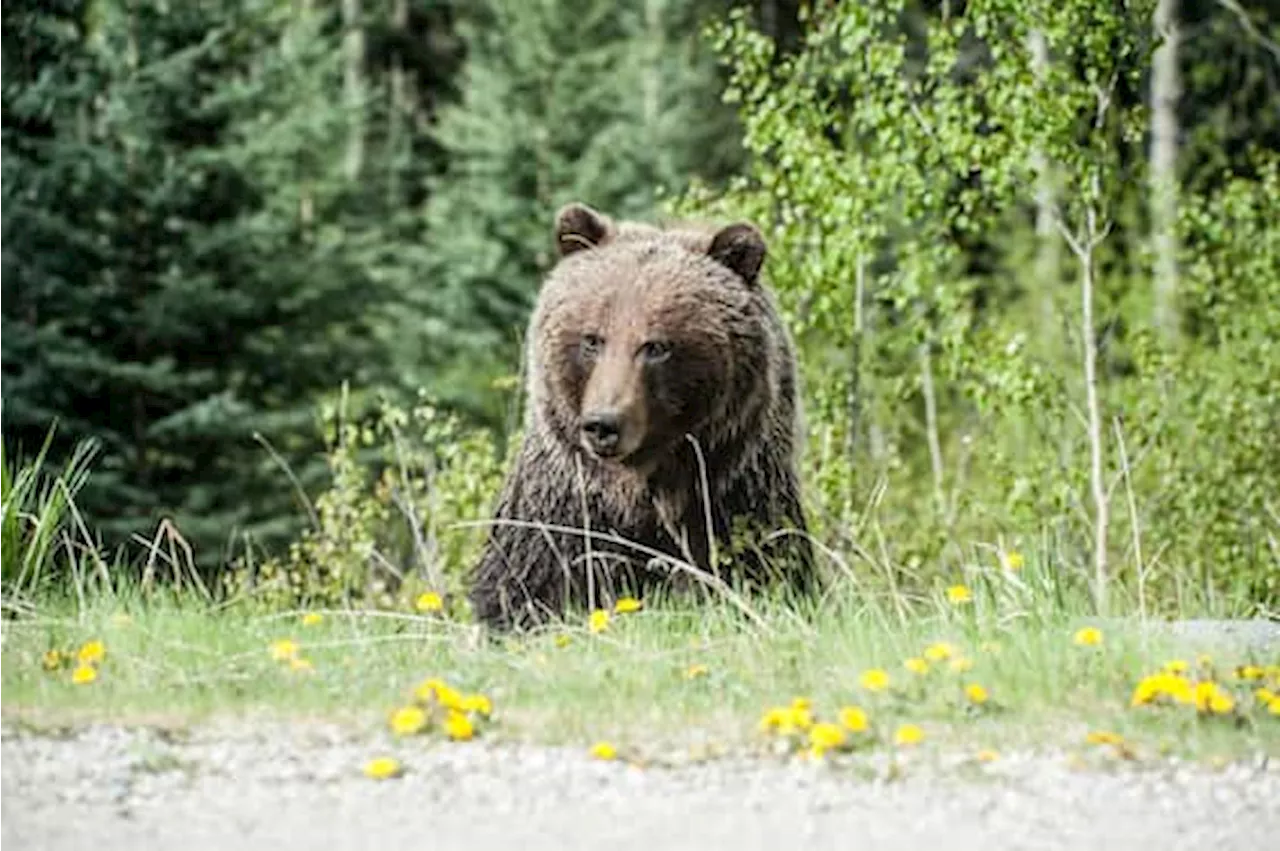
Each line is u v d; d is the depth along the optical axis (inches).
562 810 259.6
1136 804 265.0
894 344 699.4
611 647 358.3
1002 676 324.2
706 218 695.1
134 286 959.0
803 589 426.6
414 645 365.1
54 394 898.1
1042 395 639.1
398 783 269.1
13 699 311.7
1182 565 656.4
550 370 414.6
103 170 934.4
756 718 302.7
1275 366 735.1
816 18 689.0
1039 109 610.5
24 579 451.8
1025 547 512.4
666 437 406.9
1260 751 288.4
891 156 635.5
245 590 520.4
